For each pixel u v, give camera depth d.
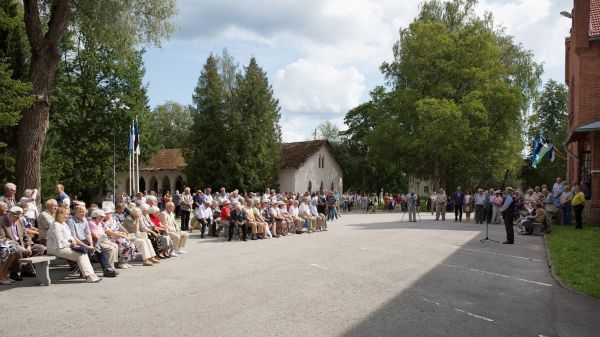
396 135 44.44
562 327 6.71
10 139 25.06
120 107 41.91
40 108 17.58
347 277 9.96
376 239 17.22
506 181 58.19
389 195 52.25
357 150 62.47
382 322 6.73
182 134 85.12
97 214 11.04
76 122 40.12
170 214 14.59
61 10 17.75
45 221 10.81
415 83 45.59
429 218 31.80
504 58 47.19
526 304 7.98
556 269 10.89
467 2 48.06
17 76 25.72
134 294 8.44
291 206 20.77
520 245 15.82
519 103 41.41
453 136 39.59
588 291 8.84
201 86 49.47
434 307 7.64
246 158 46.88
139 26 20.91
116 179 45.84
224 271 10.73
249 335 6.07
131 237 11.95
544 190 22.86
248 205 18.23
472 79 43.12
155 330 6.27
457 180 48.53
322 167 56.94
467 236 18.41
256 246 15.56
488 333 6.36
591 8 24.84
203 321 6.69
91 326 6.47
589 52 23.09
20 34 25.94
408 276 10.16
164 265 11.71
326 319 6.84
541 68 46.94
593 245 14.60
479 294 8.66
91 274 9.70
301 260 12.27
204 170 47.03
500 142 42.69
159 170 60.25
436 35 43.88
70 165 40.25
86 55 39.72
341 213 42.31
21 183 17.28
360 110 61.19
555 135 61.56
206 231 21.48
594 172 21.25
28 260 9.01
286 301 7.86
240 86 48.88
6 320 6.77
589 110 23.02
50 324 6.57
